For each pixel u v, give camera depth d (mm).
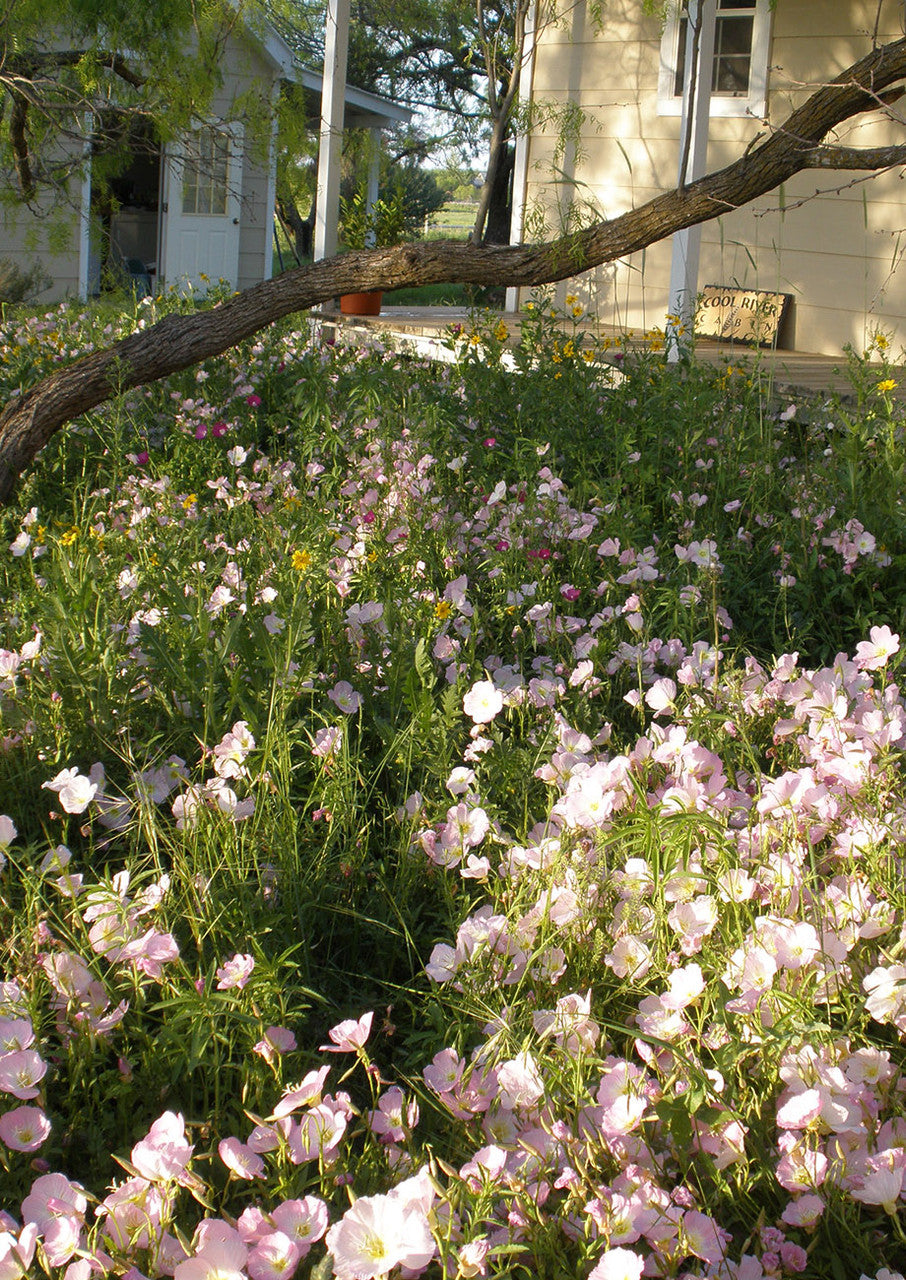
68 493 5605
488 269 5270
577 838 2197
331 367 7301
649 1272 1465
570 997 1764
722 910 2014
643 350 7781
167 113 6656
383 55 25094
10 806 2656
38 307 11539
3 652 2977
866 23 9195
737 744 2688
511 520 4133
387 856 2494
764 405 6148
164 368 5527
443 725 2631
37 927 1979
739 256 10227
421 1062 1977
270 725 2504
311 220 19797
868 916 1972
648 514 4578
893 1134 1617
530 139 11273
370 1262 1296
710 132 10227
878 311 9305
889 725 2326
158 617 3387
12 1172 1644
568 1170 1511
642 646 3230
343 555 3805
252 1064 1811
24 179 7457
